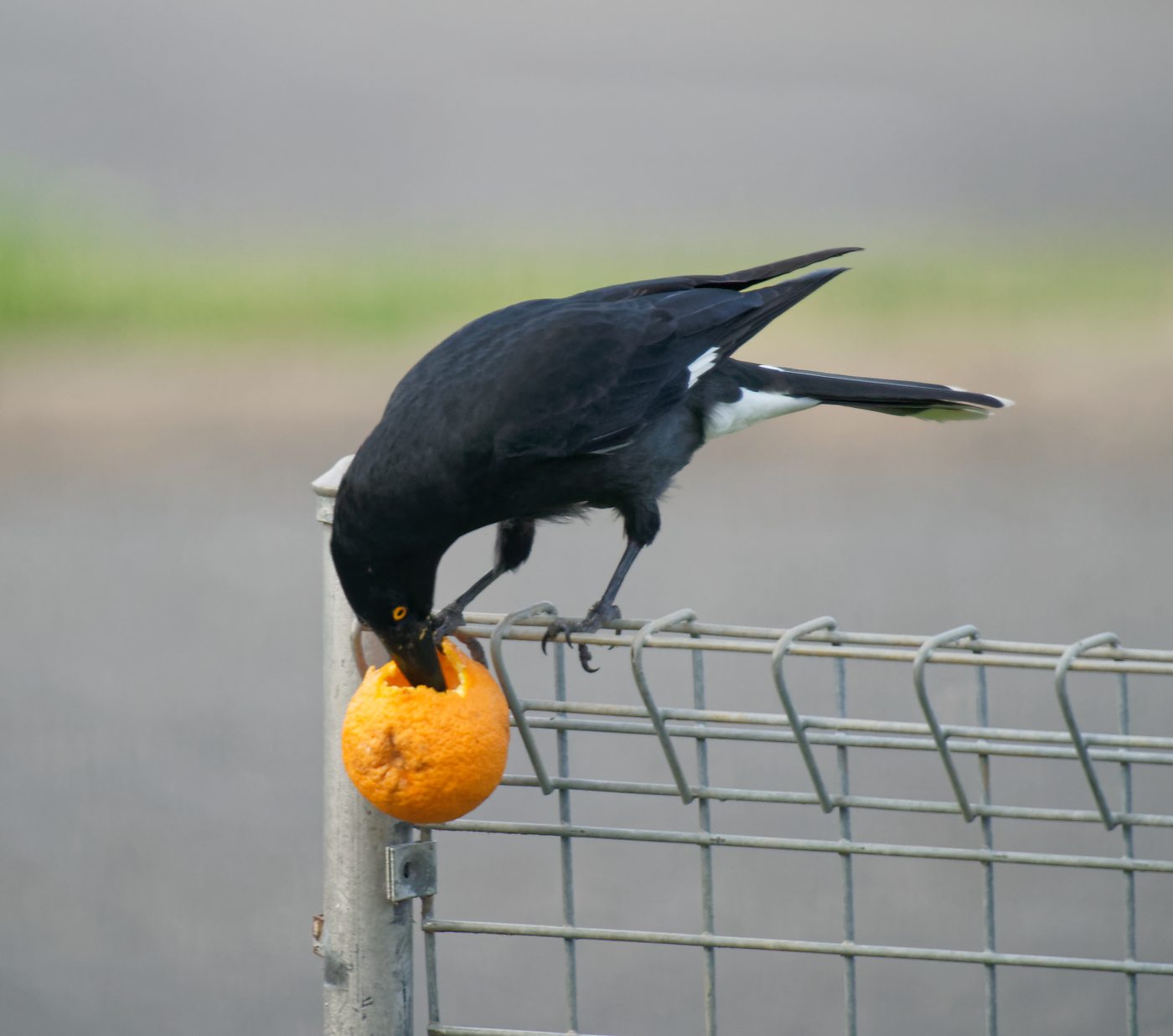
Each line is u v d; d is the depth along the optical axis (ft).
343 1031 13.88
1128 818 12.07
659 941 12.95
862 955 12.61
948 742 12.27
